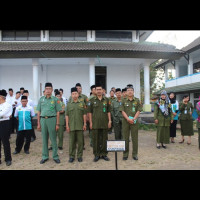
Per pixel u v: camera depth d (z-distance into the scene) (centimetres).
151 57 1191
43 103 512
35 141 781
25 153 601
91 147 669
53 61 1286
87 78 1400
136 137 523
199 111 620
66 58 1199
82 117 518
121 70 1429
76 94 514
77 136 515
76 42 1284
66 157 555
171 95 729
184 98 704
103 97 526
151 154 574
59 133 643
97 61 1309
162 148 648
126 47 1191
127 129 525
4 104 491
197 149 636
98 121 509
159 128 643
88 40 1353
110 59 1252
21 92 895
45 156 510
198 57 1812
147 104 1248
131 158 534
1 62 1293
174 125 723
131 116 523
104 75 1423
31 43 1250
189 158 533
